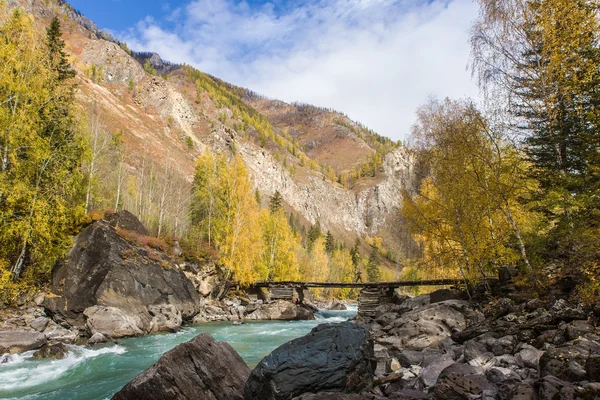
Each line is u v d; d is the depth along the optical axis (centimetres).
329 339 787
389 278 10038
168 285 2569
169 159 11000
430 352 1130
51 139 2162
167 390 683
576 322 869
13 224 1803
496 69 1504
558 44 1366
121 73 16325
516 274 1570
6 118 1794
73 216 2441
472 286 1809
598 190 1184
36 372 1195
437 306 1565
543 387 577
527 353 817
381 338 1437
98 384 1097
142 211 4566
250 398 724
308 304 4650
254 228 3847
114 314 1953
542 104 1432
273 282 3925
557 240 1373
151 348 1669
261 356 1520
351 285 3397
